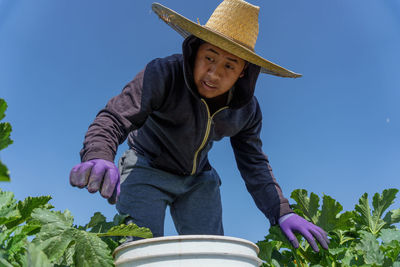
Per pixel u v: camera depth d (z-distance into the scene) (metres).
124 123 1.79
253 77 2.09
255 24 2.09
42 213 1.17
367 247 1.90
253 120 2.45
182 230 2.47
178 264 1.11
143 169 2.30
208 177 2.49
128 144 2.50
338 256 2.04
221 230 2.53
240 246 1.17
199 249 1.11
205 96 2.04
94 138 1.63
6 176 0.72
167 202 2.39
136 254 1.15
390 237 2.02
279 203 2.30
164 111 2.10
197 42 2.01
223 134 2.35
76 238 1.15
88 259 1.13
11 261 1.03
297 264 2.13
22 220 1.30
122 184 2.30
